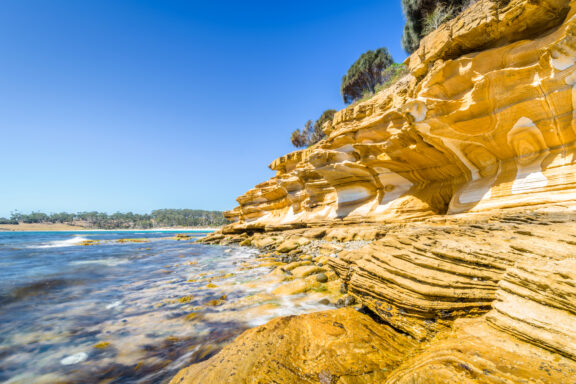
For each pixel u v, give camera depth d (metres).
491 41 8.85
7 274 13.51
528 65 7.99
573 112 7.50
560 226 4.96
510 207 8.66
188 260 18.14
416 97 11.14
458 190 11.59
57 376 4.61
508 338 3.30
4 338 6.06
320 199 21.28
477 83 8.42
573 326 2.96
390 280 5.33
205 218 198.25
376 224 14.82
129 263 17.17
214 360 4.36
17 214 177.00
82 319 7.20
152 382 4.38
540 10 7.62
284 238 20.38
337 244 14.05
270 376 3.71
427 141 11.12
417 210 13.51
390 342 4.53
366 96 29.30
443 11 20.02
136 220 188.38
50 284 11.24
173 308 7.83
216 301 8.11
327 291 8.34
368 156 14.91
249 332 5.17
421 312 4.63
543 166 8.45
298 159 25.45
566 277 3.31
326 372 3.71
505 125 8.79
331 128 18.27
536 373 2.60
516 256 4.23
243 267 13.23
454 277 4.59
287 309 7.20
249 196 30.52
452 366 2.93
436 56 10.14
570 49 6.79
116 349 5.51
